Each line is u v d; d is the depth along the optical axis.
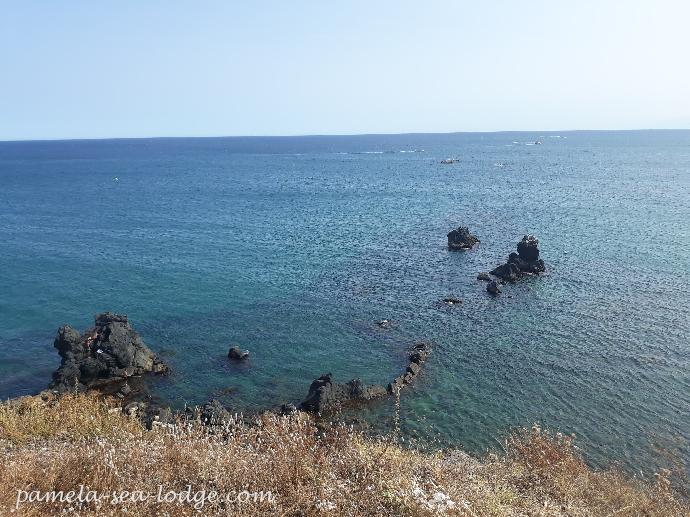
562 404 24.30
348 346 31.67
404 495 9.12
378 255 54.94
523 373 27.61
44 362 30.23
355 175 149.62
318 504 8.44
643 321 34.38
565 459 15.09
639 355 29.30
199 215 82.56
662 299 38.62
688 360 28.45
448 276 46.84
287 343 32.22
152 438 12.17
